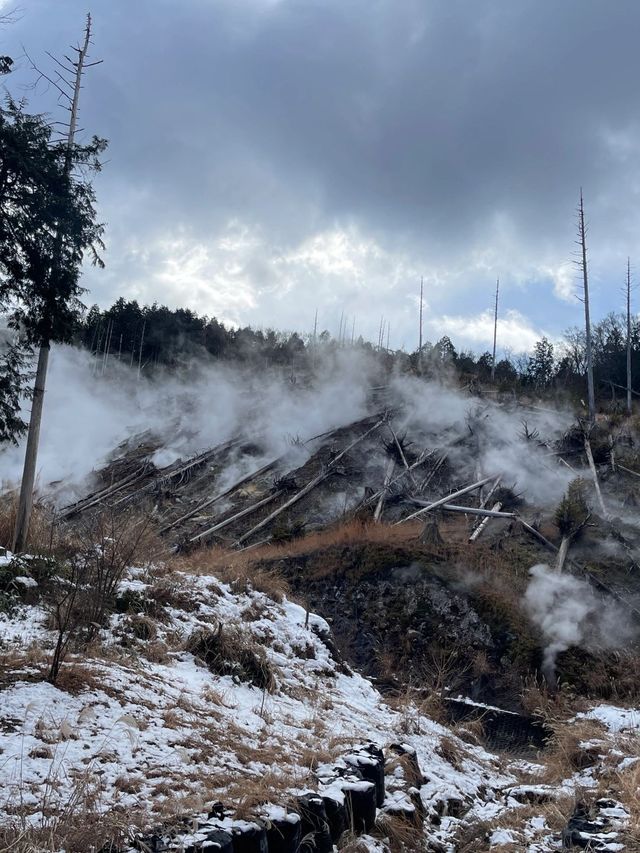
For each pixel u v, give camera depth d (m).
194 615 10.62
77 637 7.88
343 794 5.87
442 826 7.22
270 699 8.91
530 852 6.65
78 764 4.97
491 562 21.30
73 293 12.60
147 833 4.30
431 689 15.36
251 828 4.68
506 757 11.80
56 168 11.51
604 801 7.51
